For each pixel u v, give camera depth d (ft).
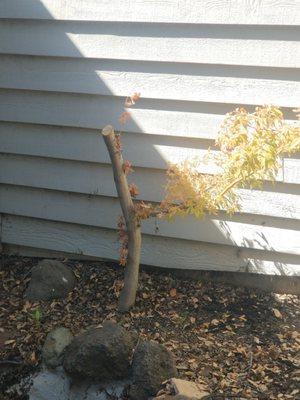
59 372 7.88
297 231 8.91
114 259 9.87
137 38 8.96
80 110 9.45
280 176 8.71
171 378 7.17
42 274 9.32
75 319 8.76
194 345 8.11
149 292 9.20
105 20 8.99
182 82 8.91
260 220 9.02
